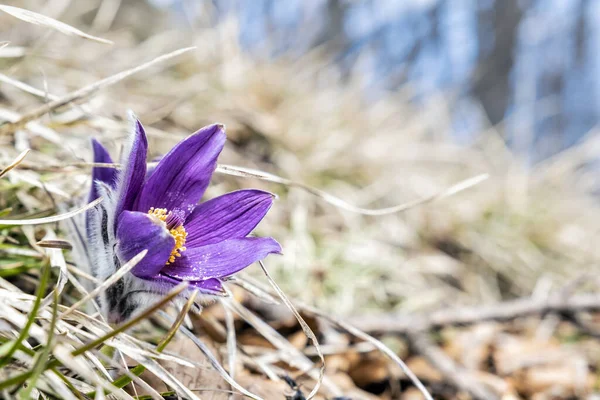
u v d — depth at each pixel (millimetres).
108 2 968
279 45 1180
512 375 549
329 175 831
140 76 749
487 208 942
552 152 1845
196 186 354
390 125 1048
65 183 424
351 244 693
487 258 842
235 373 405
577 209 1094
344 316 500
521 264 865
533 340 622
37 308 319
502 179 1040
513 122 1184
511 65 2176
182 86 760
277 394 400
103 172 356
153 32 1175
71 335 345
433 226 862
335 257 656
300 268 592
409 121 1086
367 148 908
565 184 1133
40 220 349
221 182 616
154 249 331
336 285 611
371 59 1173
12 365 326
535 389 536
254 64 976
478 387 486
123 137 455
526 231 938
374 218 801
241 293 475
